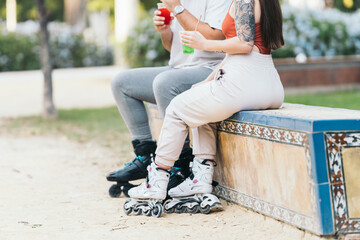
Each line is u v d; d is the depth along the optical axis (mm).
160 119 6988
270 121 4398
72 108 16453
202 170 5137
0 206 5625
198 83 5098
